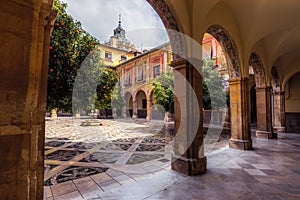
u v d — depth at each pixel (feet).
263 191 9.08
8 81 3.93
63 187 9.55
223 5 16.31
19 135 4.05
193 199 8.29
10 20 4.05
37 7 4.50
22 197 4.05
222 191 9.09
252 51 21.93
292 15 17.35
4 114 3.85
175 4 11.35
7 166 3.86
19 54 4.13
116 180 10.53
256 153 17.07
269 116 25.99
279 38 23.13
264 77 25.62
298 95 37.60
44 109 5.29
